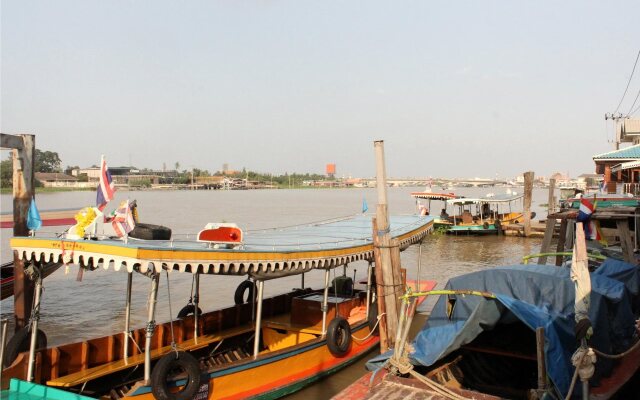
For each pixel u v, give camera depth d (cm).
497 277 912
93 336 1694
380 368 891
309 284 2486
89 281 2519
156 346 1217
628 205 2033
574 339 834
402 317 909
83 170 14125
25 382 906
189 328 1309
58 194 11400
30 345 1008
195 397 990
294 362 1214
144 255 873
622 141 4538
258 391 1127
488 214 4891
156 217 6078
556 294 877
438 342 880
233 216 6288
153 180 15388
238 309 1454
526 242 4012
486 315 850
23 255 994
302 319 1427
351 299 1546
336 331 1315
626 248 1515
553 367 754
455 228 4391
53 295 2239
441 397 791
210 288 2389
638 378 1022
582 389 772
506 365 1070
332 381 1307
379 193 1255
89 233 973
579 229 800
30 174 1498
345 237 1509
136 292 2305
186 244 1027
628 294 1098
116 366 1091
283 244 1252
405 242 1609
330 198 13150
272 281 2544
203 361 1262
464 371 990
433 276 2692
